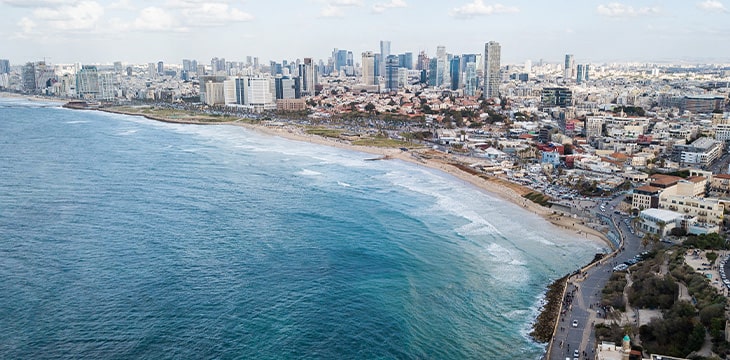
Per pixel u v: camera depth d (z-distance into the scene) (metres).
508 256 190.00
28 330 128.50
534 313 148.38
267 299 148.75
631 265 177.38
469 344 132.12
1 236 191.75
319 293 153.25
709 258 165.62
